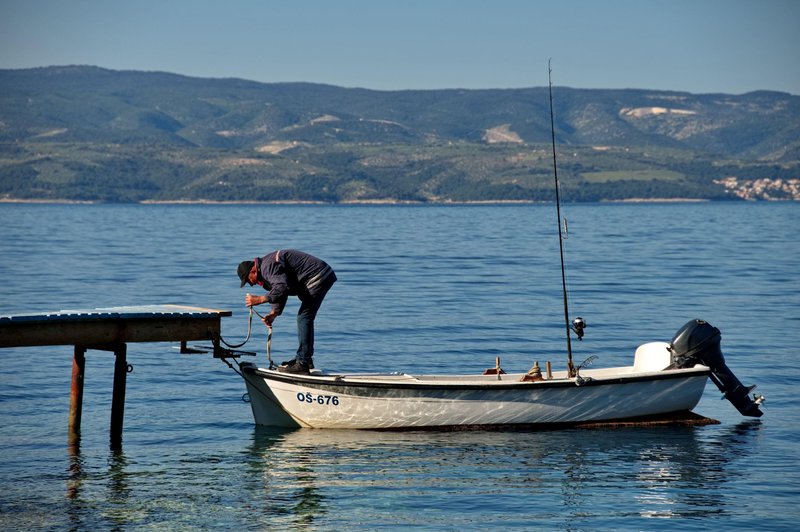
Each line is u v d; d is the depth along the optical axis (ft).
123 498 48.57
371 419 61.26
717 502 48.06
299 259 60.08
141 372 83.56
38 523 44.83
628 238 357.00
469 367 89.35
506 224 545.03
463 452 57.00
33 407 69.67
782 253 257.96
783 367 86.74
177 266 207.82
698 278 181.16
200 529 44.29
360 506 47.44
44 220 591.37
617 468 53.83
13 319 54.29
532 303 140.97
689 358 64.90
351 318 122.72
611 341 105.09
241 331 110.93
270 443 59.31
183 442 59.93
